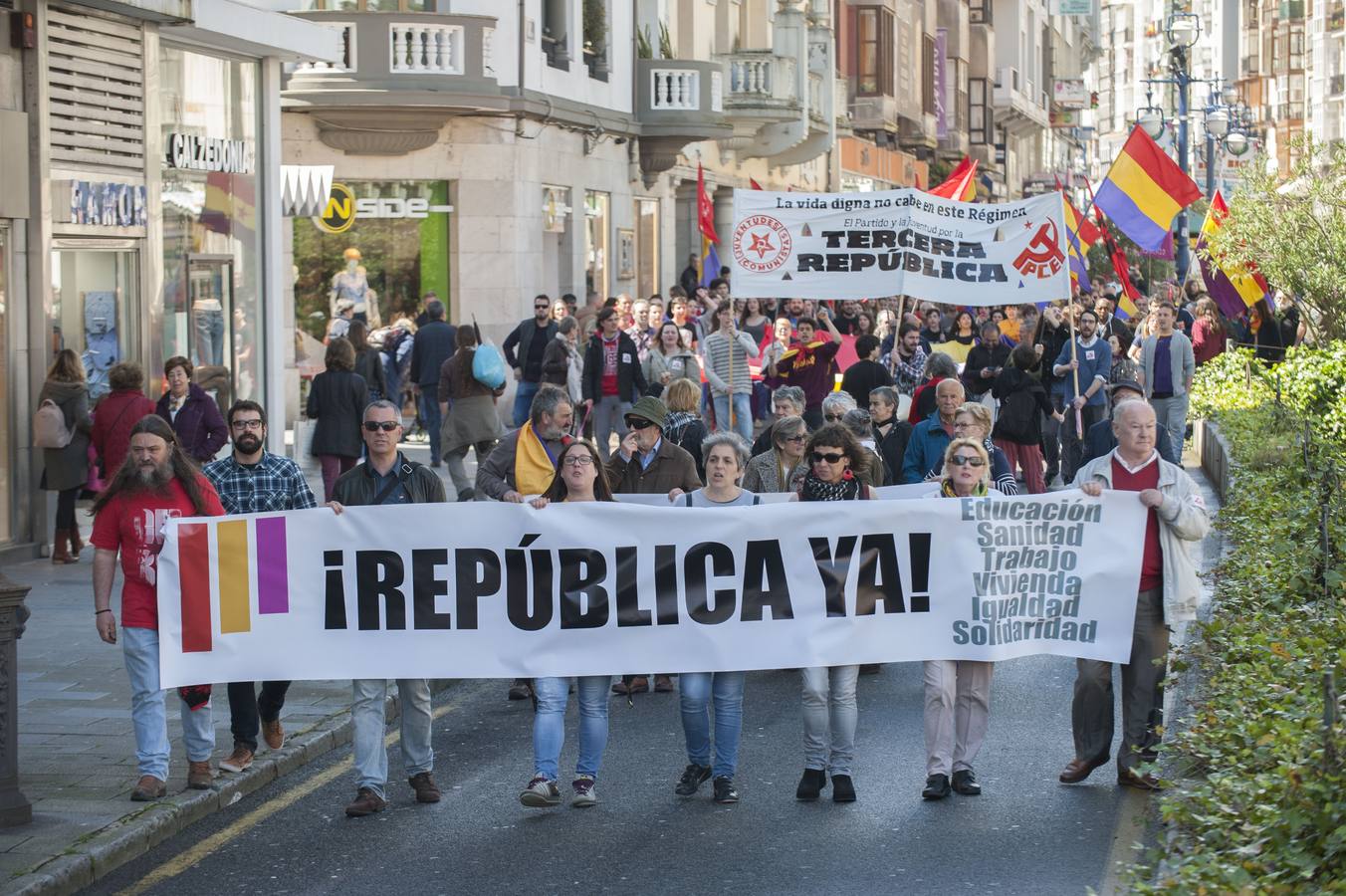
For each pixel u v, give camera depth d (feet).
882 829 30.37
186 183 73.10
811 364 70.28
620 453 39.40
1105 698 32.78
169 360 57.41
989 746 36.19
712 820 31.17
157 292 67.92
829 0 163.12
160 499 32.19
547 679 32.35
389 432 33.24
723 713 32.48
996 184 267.39
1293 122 443.73
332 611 32.55
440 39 99.96
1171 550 32.30
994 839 29.66
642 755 36.14
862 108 190.49
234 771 33.40
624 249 127.95
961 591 32.53
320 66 98.73
